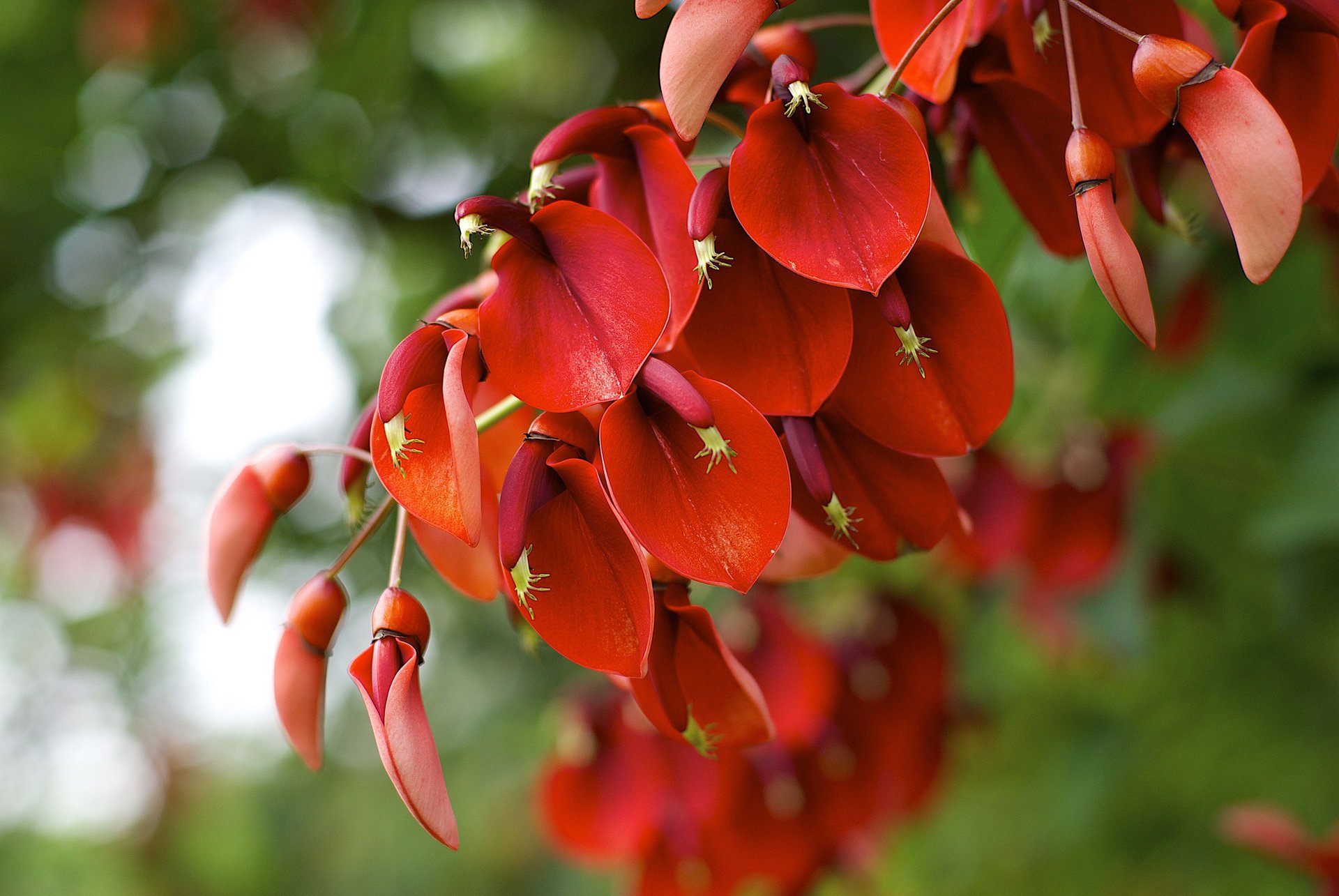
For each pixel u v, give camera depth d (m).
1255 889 1.38
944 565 1.14
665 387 0.60
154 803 3.71
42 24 2.03
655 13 0.60
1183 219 0.67
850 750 0.96
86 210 2.20
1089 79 0.66
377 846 2.74
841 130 0.61
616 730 0.95
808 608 1.12
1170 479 1.14
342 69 1.91
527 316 0.61
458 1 1.93
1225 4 0.63
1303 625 1.21
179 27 2.02
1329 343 1.02
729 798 0.90
